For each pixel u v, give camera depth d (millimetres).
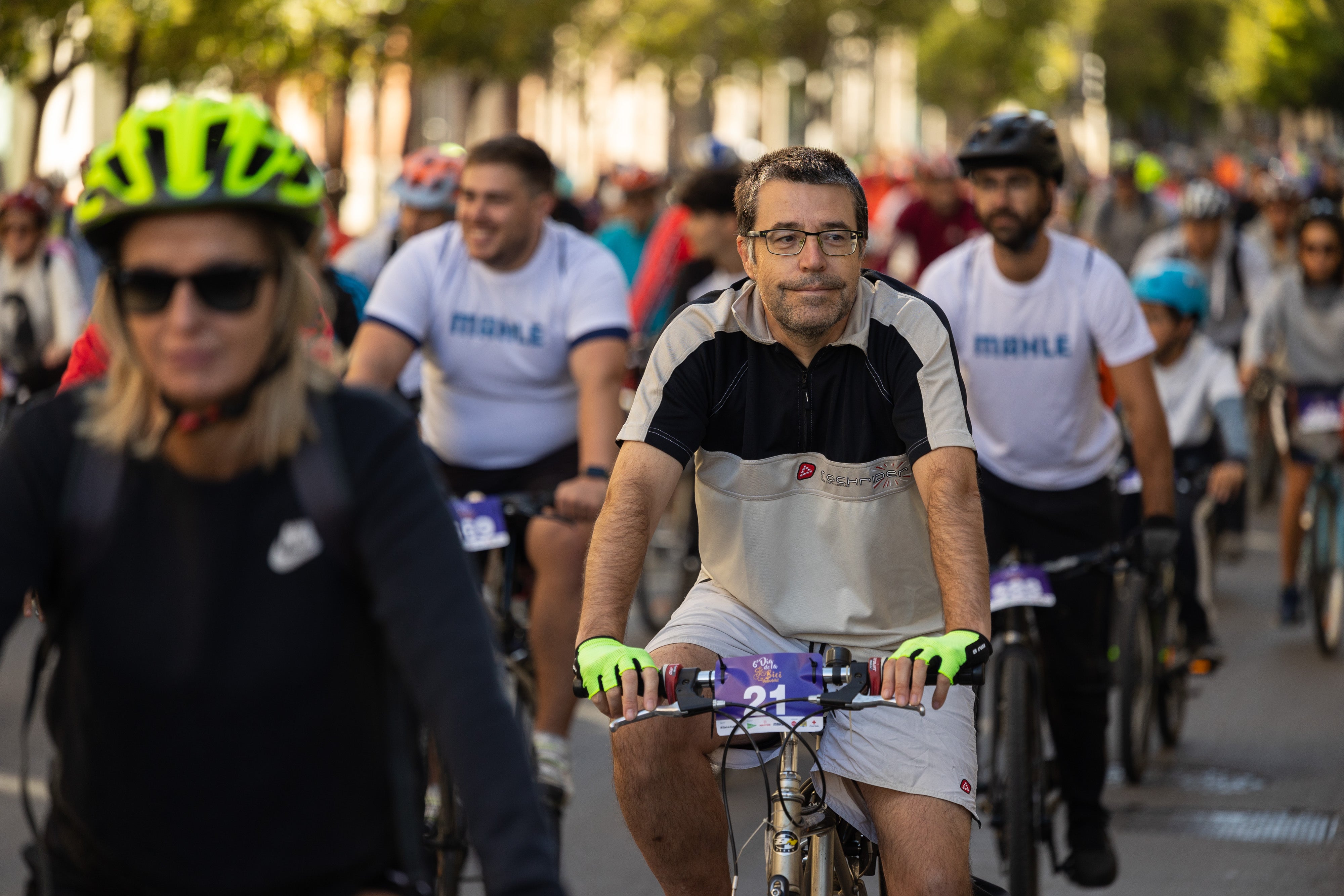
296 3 31219
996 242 9922
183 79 32000
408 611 4219
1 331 18219
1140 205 30172
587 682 6059
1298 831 11844
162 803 4262
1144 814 12305
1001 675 9617
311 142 53438
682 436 6742
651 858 6574
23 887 10102
